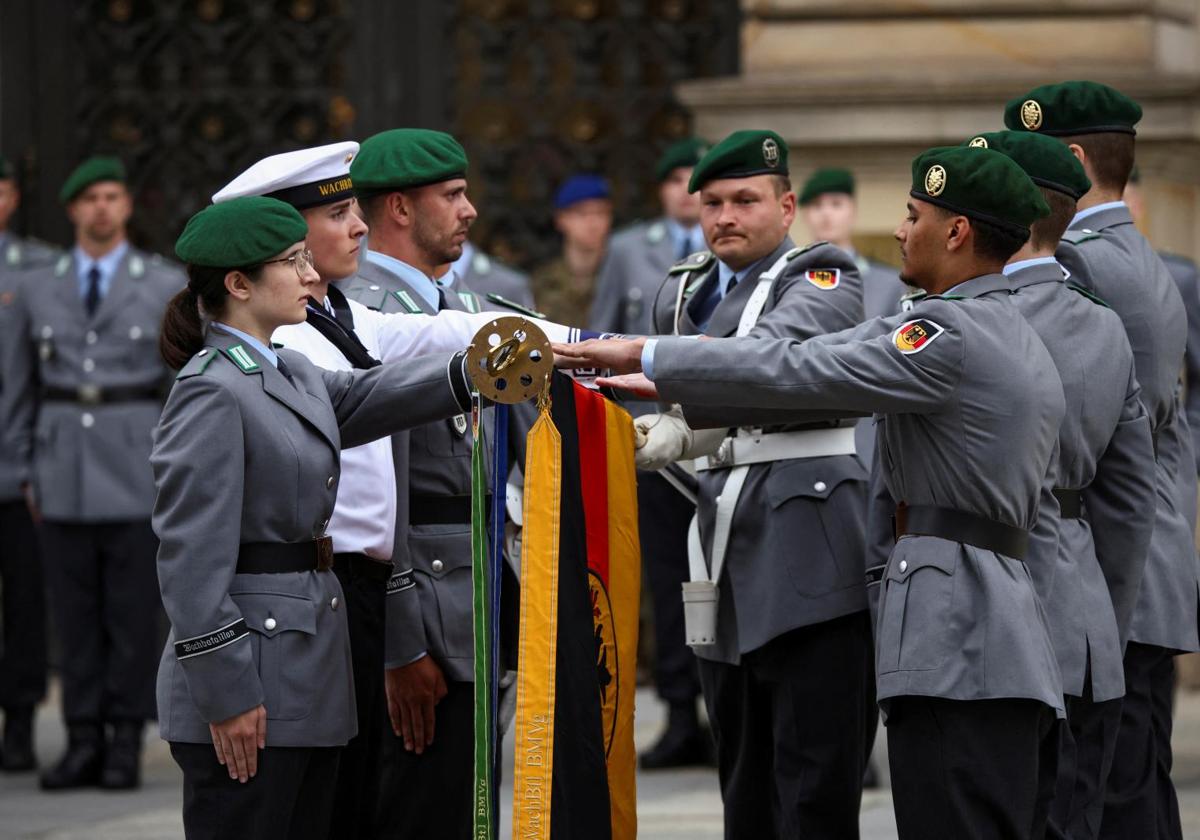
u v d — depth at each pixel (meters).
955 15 24.89
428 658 13.46
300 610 11.76
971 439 11.68
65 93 27.00
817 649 14.26
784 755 14.41
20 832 18.81
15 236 25.48
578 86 26.86
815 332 14.08
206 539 11.42
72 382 21.72
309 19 27.00
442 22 26.83
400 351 13.46
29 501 22.05
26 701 22.50
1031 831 11.84
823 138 24.73
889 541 13.41
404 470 13.34
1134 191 20.25
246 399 11.67
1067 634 12.53
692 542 14.88
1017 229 12.06
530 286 25.69
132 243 27.19
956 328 11.68
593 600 12.58
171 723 11.70
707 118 25.06
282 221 11.93
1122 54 24.75
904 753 11.81
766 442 14.48
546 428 12.10
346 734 12.00
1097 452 12.92
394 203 13.98
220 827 11.56
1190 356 18.77
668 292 15.56
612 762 12.66
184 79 27.12
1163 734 14.74
